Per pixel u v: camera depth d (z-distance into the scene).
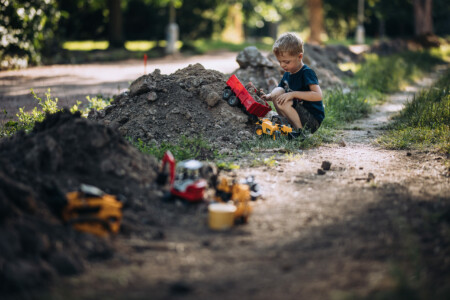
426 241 3.51
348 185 4.84
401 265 3.15
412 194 4.53
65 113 4.82
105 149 4.46
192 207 4.18
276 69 11.78
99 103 8.98
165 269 3.19
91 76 16.56
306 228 3.80
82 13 39.16
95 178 4.20
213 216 3.81
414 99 9.52
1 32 18.11
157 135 6.35
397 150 6.45
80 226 3.50
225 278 3.07
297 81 6.85
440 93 9.80
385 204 4.27
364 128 8.37
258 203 4.36
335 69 15.36
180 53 28.86
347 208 4.20
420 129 7.48
